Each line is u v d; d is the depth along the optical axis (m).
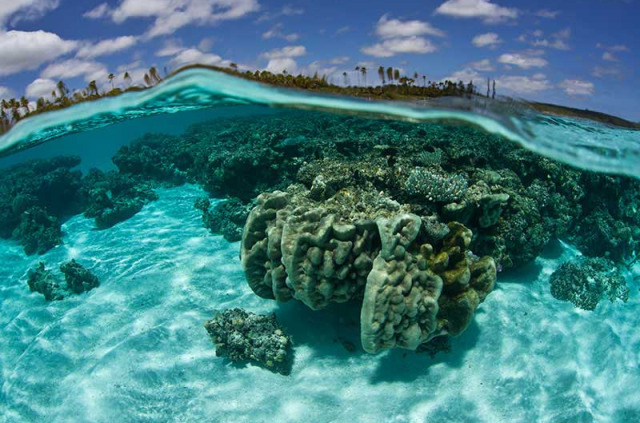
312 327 1.98
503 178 2.42
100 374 1.86
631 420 1.64
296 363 1.82
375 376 1.73
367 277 1.60
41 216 3.47
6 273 2.99
